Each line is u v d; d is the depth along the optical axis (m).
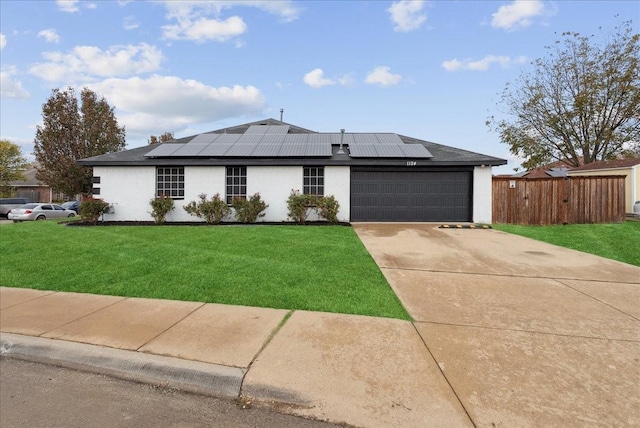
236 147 14.29
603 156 24.78
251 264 6.58
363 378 2.96
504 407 2.59
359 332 3.83
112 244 8.46
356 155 13.24
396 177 13.57
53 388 3.04
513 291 5.28
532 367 3.14
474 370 3.09
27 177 38.41
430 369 3.10
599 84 22.94
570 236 10.20
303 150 13.79
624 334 3.82
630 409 2.56
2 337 3.77
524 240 9.55
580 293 5.21
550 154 26.05
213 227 11.82
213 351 3.41
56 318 4.27
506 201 13.27
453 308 4.58
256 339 3.66
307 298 4.87
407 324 4.06
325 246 8.32
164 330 3.89
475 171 13.29
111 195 13.71
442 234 10.55
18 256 7.41
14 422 2.59
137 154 14.49
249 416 2.64
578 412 2.53
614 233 10.66
